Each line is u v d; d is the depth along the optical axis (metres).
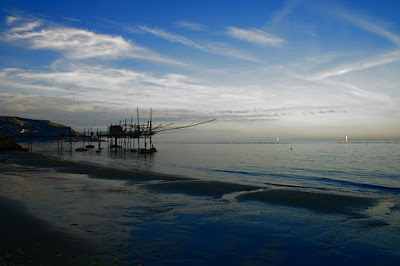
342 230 9.73
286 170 33.34
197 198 15.27
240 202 14.25
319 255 7.51
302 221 10.78
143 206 12.98
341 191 18.95
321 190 19.17
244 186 18.81
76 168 29.25
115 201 13.89
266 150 96.31
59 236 8.23
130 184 19.89
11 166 31.34
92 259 6.71
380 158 51.44
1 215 10.14
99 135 82.75
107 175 24.31
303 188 19.89
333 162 43.97
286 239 8.71
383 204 13.95
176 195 16.03
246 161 47.62
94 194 15.52
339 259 7.30
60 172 26.19
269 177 27.05
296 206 13.41
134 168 34.69
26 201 12.97
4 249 7.06
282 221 10.73
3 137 75.81
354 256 7.50
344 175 28.45
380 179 25.42
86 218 10.48
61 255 6.85
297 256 7.42
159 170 32.81
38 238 7.97
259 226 10.03
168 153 78.75
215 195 16.16
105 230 9.10
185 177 23.94
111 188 17.78
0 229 8.61
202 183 19.86
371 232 9.53
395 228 10.00
